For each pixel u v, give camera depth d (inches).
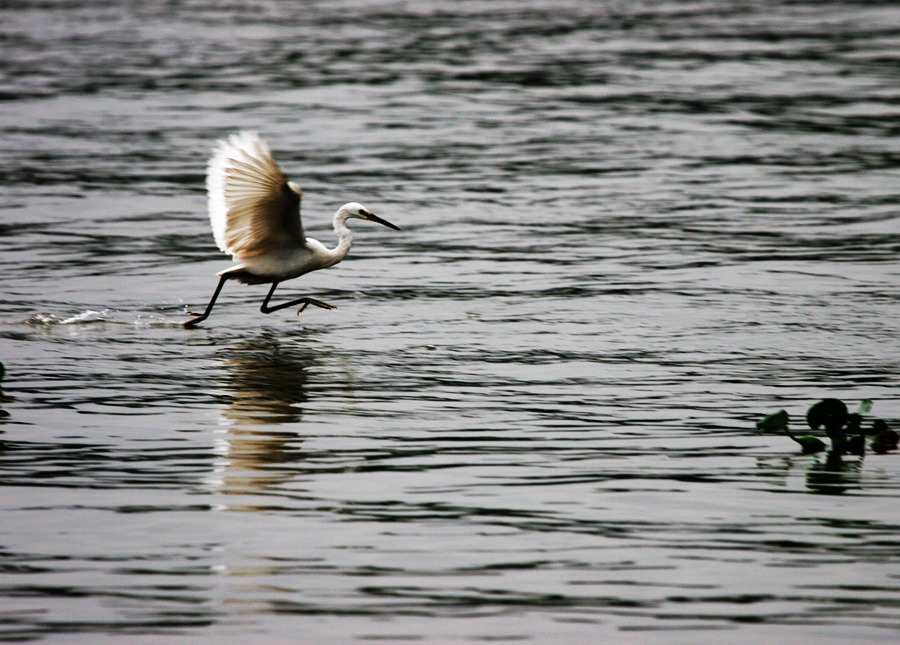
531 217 836.6
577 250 751.1
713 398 480.1
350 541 339.0
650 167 986.7
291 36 1759.4
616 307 627.8
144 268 709.9
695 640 286.4
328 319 612.4
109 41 1700.3
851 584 315.3
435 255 746.8
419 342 568.1
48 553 329.4
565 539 341.7
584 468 399.2
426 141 1094.4
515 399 477.4
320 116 1205.7
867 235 778.8
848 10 2046.0
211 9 2069.4
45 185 912.9
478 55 1579.7
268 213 561.3
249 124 1165.1
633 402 474.3
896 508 366.3
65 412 454.6
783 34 1766.7
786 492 378.9
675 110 1229.7
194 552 331.0
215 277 696.4
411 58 1560.0
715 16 1966.0
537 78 1413.6
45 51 1598.2
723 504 368.8
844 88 1342.3
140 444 418.6
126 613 297.1
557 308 627.8
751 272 693.9
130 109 1230.9
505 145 1075.9
